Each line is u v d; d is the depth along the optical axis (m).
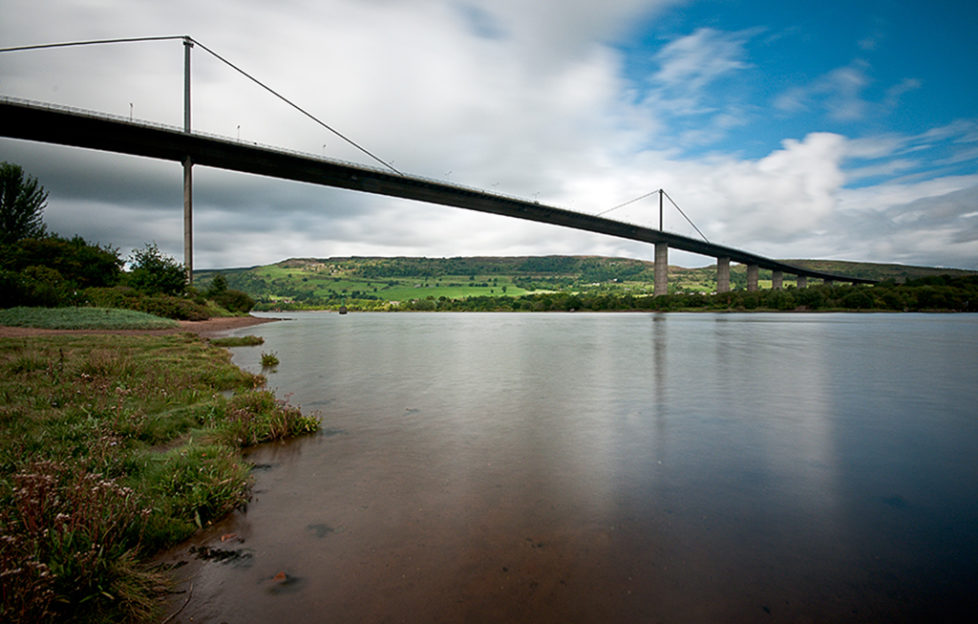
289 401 10.98
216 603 3.43
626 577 3.81
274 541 4.36
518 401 11.13
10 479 4.64
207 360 15.12
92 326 26.91
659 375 15.48
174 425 7.50
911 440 7.95
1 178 52.81
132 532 4.16
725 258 127.81
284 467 6.42
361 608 3.38
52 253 44.53
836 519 4.96
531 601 3.46
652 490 5.70
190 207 63.25
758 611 3.39
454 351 24.06
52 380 9.49
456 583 3.69
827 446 7.59
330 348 25.67
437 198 85.25
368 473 6.20
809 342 29.16
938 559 4.17
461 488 5.71
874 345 26.91
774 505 5.30
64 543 3.57
